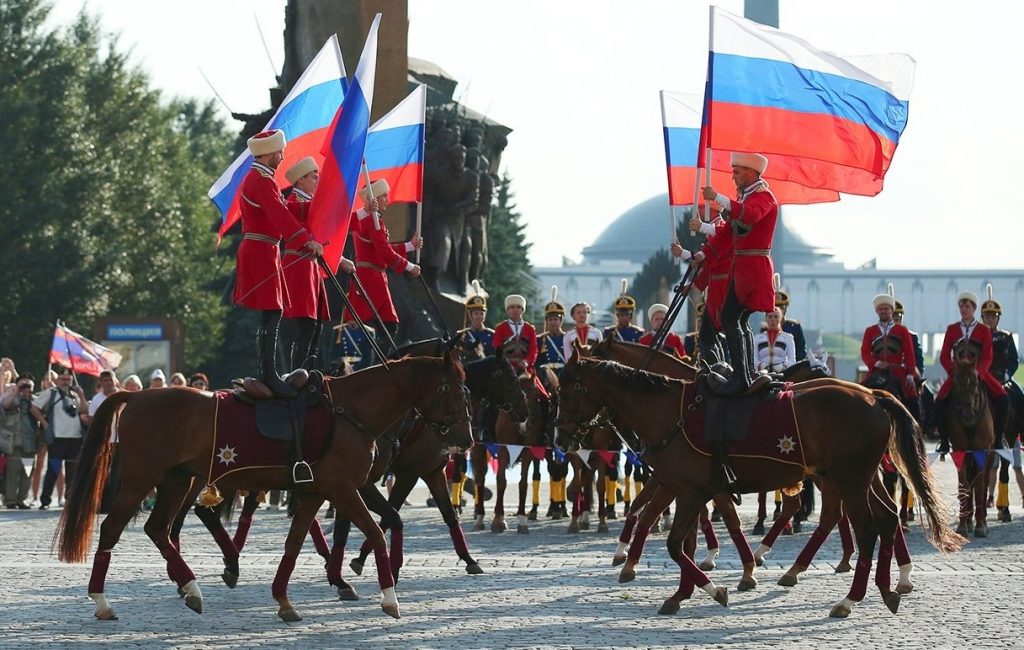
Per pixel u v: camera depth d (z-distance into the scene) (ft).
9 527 131.03
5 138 367.25
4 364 168.66
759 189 82.53
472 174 189.98
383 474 95.71
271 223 80.02
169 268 426.51
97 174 386.52
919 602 84.17
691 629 74.84
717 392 81.15
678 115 113.80
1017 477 157.38
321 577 96.27
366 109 88.94
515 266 426.51
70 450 156.25
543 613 80.28
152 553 109.40
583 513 132.98
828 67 96.17
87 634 73.20
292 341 87.15
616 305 130.62
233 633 73.77
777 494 126.72
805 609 81.82
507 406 95.91
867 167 96.27
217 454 76.79
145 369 221.46
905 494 128.06
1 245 367.45
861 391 79.87
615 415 84.69
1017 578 95.20
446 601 84.89
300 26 178.19
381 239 101.91
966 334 132.46
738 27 94.99
